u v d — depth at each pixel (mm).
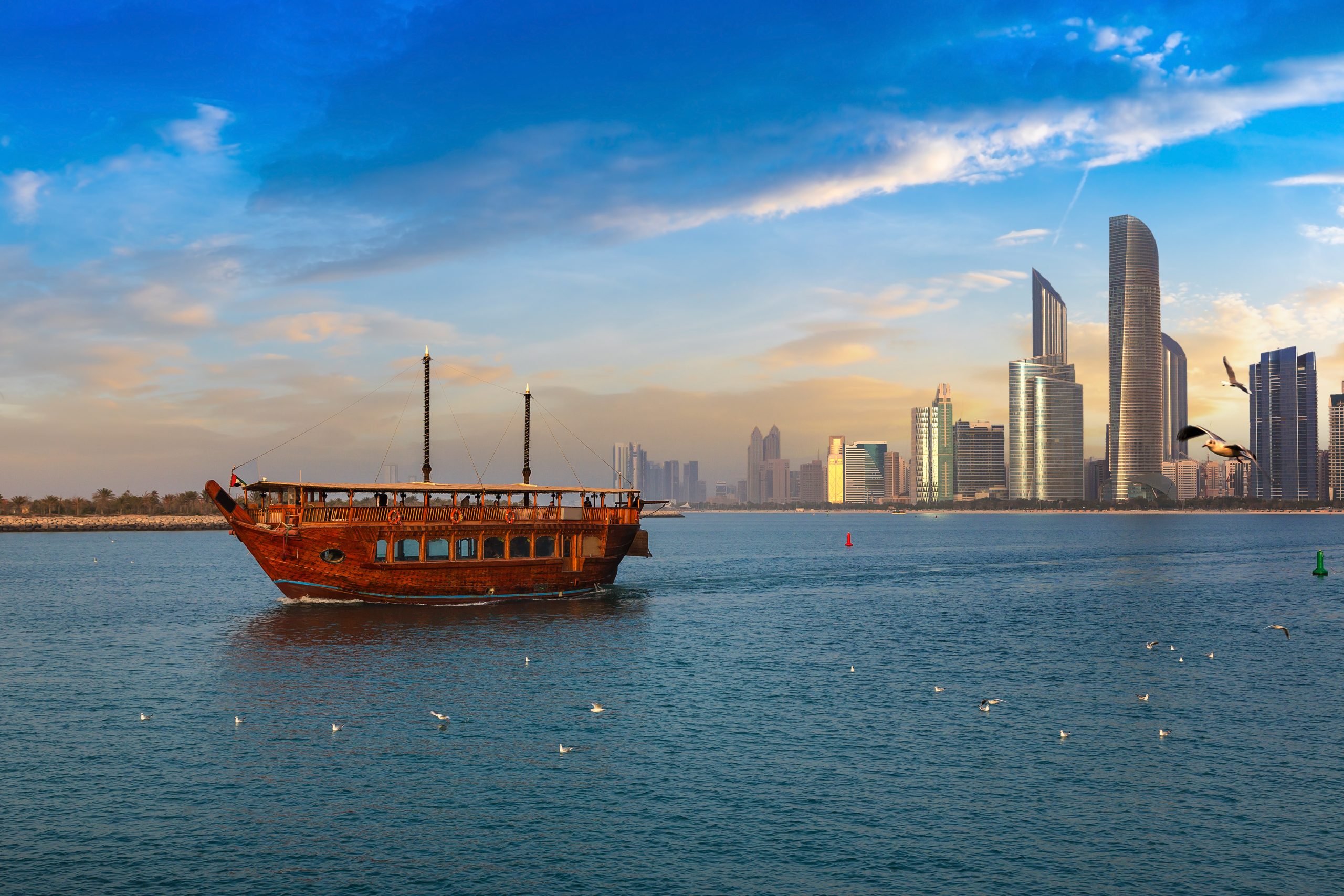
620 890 25703
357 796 32469
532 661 56406
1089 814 31125
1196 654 60312
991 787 33625
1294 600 92438
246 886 25750
